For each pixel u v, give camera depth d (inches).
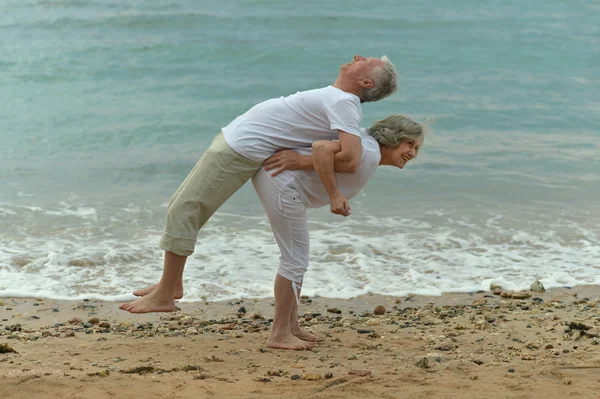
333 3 960.9
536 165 426.6
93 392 139.5
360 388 145.9
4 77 608.7
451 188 381.1
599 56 743.1
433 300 247.3
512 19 892.0
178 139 472.7
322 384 148.4
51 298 241.9
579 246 304.8
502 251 298.7
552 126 524.1
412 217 337.1
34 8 851.4
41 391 139.1
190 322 218.1
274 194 173.6
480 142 478.0
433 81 647.1
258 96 593.6
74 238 300.0
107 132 478.3
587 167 423.8
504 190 379.6
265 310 235.5
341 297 249.0
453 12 925.8
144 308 178.4
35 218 320.5
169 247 174.9
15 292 244.2
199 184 173.2
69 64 651.5
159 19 809.5
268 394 141.3
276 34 792.9
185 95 585.6
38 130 477.7
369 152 173.0
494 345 187.6
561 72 687.1
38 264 271.3
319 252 290.7
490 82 646.5
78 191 363.6
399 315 227.8
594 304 237.8
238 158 171.9
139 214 332.2
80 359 168.6
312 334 193.5
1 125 485.7
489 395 142.1
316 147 165.9
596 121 537.6
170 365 164.1
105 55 684.1
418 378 153.6
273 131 171.8
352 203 355.6
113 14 823.1
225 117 528.1
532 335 197.8
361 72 172.6
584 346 183.5
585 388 146.1
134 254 284.2
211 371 159.5
